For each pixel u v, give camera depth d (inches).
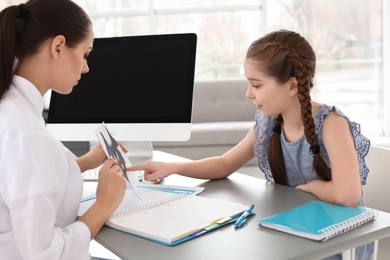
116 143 51.2
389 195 55.4
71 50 39.9
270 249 35.2
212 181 57.0
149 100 63.7
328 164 54.1
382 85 213.0
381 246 56.1
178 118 62.1
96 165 56.4
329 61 214.1
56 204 36.5
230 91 187.8
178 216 42.1
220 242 36.9
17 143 34.3
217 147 161.5
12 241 36.1
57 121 68.5
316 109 54.7
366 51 212.4
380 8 209.3
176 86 62.6
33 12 38.6
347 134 51.6
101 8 220.2
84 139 66.6
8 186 33.9
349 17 211.0
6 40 37.9
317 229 37.0
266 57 51.2
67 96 68.0
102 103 66.1
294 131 56.7
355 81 214.7
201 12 218.1
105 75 66.2
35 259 33.3
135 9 219.5
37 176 33.9
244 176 58.9
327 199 47.0
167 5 218.1
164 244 37.1
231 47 219.9
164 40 63.7
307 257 34.4
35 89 38.9
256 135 60.1
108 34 221.6
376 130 215.6
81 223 38.0
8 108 36.5
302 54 52.4
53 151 35.8
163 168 56.2
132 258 35.0
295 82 52.1
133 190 47.6
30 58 38.9
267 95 52.4
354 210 41.3
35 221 33.3
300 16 213.2
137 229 39.3
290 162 57.9
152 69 64.0
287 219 39.8
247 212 42.3
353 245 36.8
